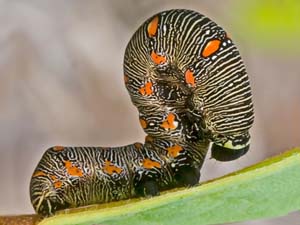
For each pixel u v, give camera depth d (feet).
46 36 1.01
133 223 0.44
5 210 0.95
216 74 0.48
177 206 0.44
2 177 0.96
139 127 0.99
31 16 1.01
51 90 0.99
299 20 0.81
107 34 1.03
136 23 1.04
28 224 0.47
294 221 0.85
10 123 0.98
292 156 0.44
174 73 0.49
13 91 0.98
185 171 0.50
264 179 0.44
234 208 0.44
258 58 1.00
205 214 0.44
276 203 0.45
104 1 1.04
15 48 0.99
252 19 0.86
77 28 1.03
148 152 0.50
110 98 1.00
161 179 0.50
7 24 1.00
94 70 1.01
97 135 0.99
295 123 1.02
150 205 0.44
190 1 1.02
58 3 1.02
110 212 0.44
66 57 1.01
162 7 1.05
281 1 0.82
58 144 0.98
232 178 0.44
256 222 0.82
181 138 0.50
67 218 0.44
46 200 0.50
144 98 0.50
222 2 1.00
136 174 0.50
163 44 0.49
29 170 0.97
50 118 0.99
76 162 0.50
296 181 0.44
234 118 0.48
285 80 1.02
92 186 0.50
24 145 0.97
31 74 0.99
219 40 0.48
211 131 0.49
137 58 0.50
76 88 1.00
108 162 0.50
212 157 0.50
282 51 0.91
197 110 0.49
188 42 0.48
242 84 0.48
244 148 0.49
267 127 1.01
